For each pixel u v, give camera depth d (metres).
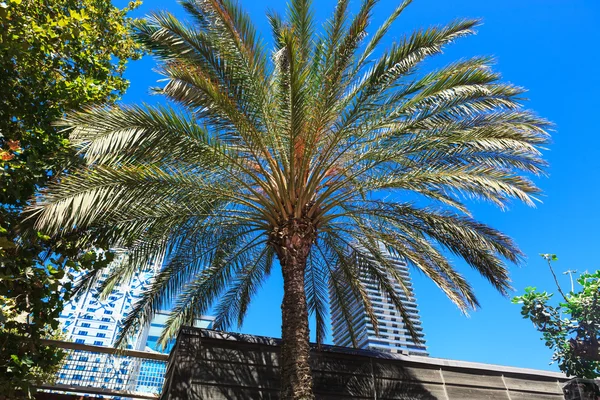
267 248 9.62
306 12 7.27
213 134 6.97
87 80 7.70
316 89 7.42
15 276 4.88
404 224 8.29
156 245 7.42
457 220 7.76
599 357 7.58
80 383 6.47
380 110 7.24
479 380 8.42
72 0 7.52
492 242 7.71
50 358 5.45
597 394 7.57
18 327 5.23
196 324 9.15
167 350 8.38
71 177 5.53
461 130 7.38
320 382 7.30
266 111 7.21
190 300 8.84
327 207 7.96
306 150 7.34
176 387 6.34
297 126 6.87
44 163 6.06
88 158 5.29
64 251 6.16
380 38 7.50
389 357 8.06
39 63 6.95
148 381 6.94
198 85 6.43
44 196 5.16
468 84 6.96
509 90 7.18
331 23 7.00
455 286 8.36
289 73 6.67
